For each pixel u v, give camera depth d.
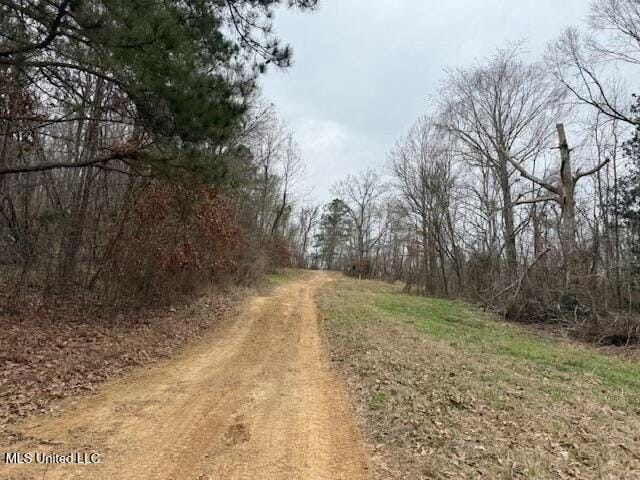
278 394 7.78
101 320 12.95
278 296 24.81
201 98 8.21
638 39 21.64
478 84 30.47
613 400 8.33
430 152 38.44
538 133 30.08
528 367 10.79
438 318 19.39
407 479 4.93
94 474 4.62
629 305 18.02
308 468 5.06
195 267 18.16
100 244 15.05
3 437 5.41
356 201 70.88
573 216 22.27
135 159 9.47
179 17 8.06
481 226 34.34
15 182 13.30
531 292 21.50
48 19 7.11
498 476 5.05
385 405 7.22
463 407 7.22
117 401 6.99
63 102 10.68
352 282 45.53
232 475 4.78
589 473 5.26
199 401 7.18
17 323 11.14
